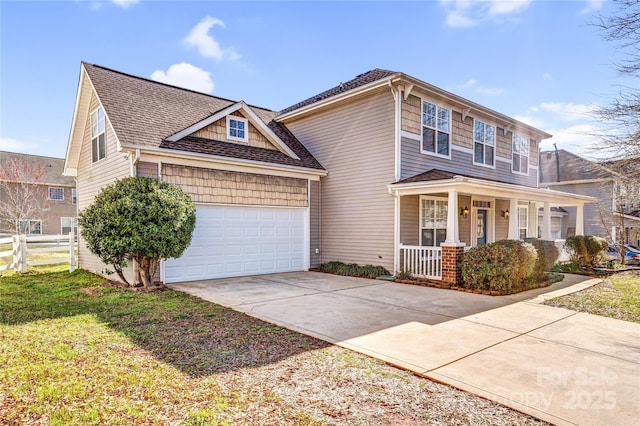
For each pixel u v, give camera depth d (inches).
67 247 526.6
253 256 446.0
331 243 504.4
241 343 193.0
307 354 179.0
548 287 373.7
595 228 848.9
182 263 386.3
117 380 145.3
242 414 121.7
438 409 127.6
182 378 148.9
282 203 470.3
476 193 409.1
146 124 394.3
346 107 490.9
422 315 254.7
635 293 342.3
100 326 220.2
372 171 457.4
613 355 181.2
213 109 507.8
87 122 485.1
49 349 178.9
